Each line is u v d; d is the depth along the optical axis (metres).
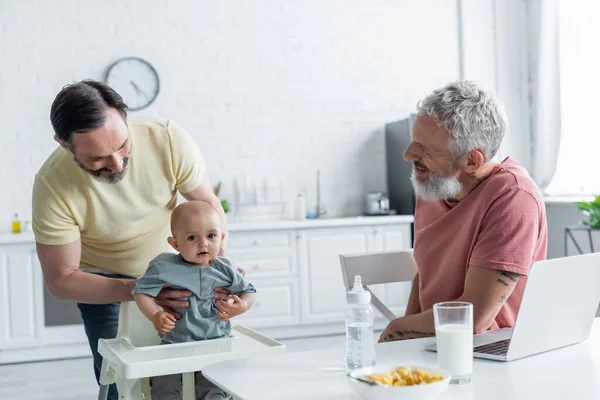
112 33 5.07
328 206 5.51
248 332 1.92
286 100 5.41
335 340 4.80
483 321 1.65
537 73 5.48
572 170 5.27
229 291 1.95
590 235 4.55
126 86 5.09
